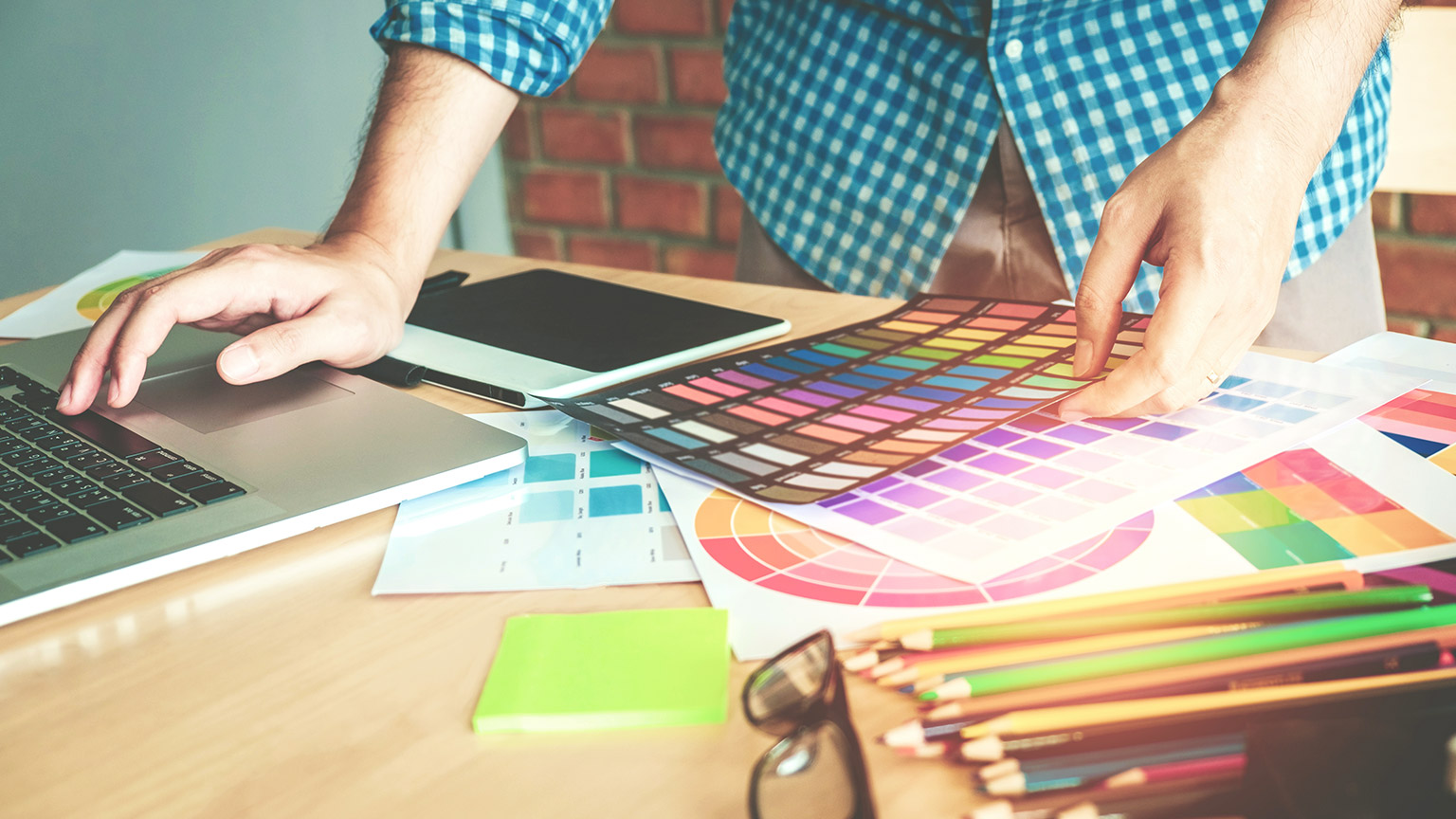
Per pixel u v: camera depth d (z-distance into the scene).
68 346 0.66
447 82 0.70
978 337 0.61
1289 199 0.53
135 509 0.43
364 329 0.60
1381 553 0.37
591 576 0.39
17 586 0.38
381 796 0.29
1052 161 0.87
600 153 1.83
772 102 1.01
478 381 0.59
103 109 1.66
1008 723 0.27
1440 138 0.90
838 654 0.33
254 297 0.58
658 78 1.72
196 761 0.30
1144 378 0.48
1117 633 0.31
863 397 0.53
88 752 0.31
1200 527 0.40
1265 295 0.52
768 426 0.50
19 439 0.51
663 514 0.44
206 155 1.78
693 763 0.29
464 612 0.37
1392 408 0.50
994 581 0.37
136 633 0.37
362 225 0.68
